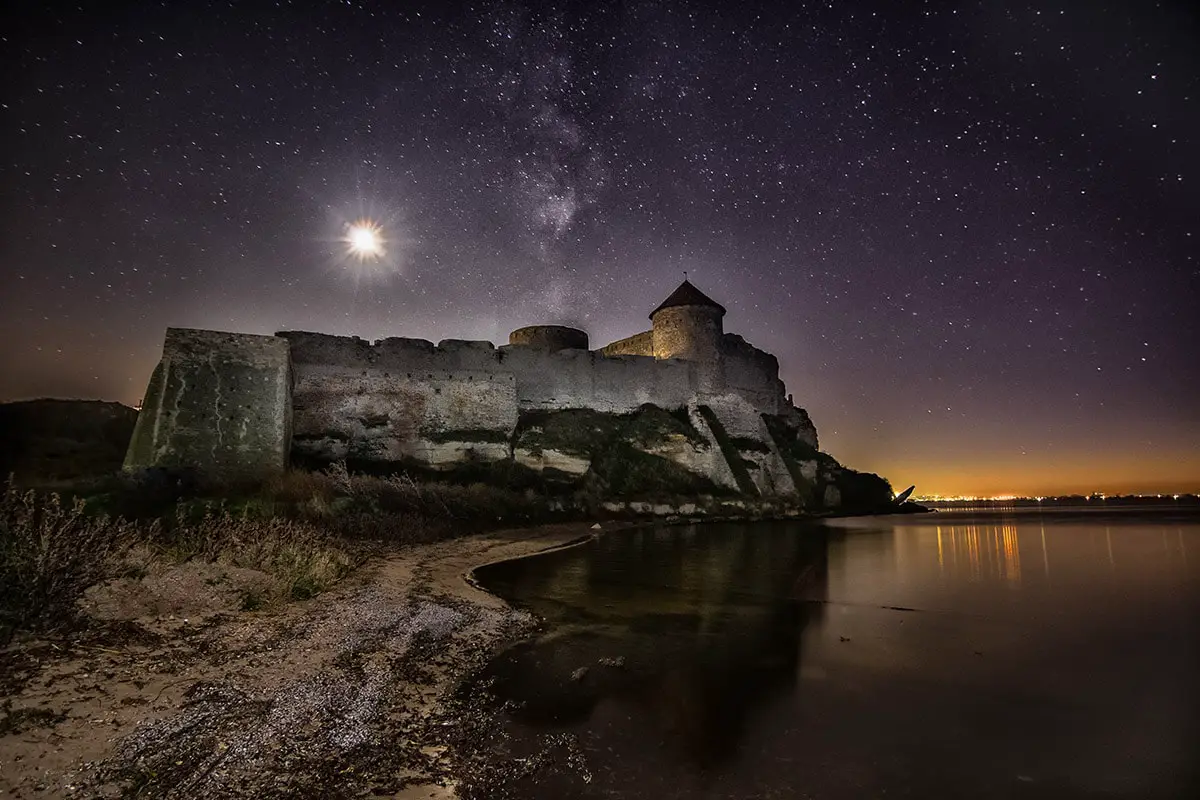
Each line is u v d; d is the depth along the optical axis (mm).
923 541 23844
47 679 4723
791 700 6074
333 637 6926
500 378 28250
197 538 9414
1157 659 7621
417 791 4012
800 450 39656
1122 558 18828
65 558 6047
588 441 28859
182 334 16750
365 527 14992
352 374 24438
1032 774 4656
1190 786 4504
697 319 36812
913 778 4559
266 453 16562
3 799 3230
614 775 4434
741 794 4234
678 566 14883
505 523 20516
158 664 5387
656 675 6742
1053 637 8680
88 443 19703
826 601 11141
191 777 3768
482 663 6891
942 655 7719
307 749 4355
